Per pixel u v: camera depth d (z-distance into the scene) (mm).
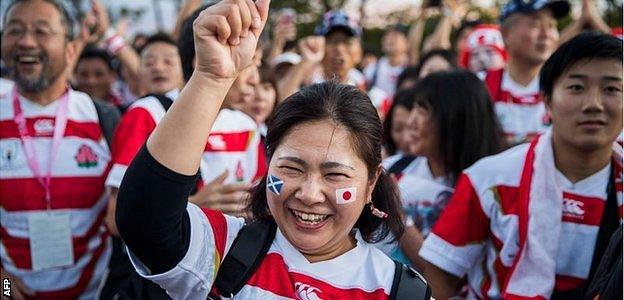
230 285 1626
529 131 4227
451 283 2627
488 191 2502
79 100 3373
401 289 1665
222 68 1461
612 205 2389
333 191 1598
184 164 1454
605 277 1886
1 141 3232
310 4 13188
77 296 3305
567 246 2396
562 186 2410
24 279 3227
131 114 2963
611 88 2256
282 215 1630
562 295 2387
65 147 3270
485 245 2576
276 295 1624
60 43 3271
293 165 1600
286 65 5148
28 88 3221
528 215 2391
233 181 3016
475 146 2992
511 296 2383
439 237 2561
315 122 1615
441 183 3072
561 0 4164
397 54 8062
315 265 1675
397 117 3629
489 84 4375
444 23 7371
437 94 3025
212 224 1671
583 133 2283
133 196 1449
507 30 4281
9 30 3244
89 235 3303
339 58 5102
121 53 5836
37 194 3217
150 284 2584
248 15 1465
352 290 1662
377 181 1804
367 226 1794
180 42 2820
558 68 2330
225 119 3051
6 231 3230
